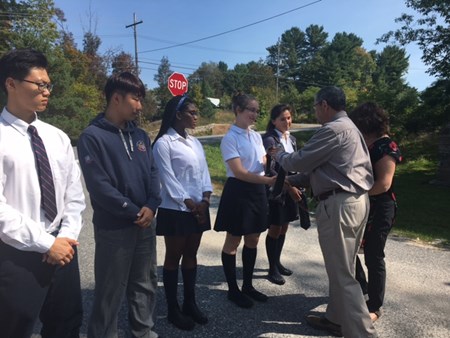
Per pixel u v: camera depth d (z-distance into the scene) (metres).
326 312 2.91
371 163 2.88
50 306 2.05
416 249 4.82
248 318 3.08
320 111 2.78
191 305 3.01
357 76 60.44
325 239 2.67
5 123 1.84
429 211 7.52
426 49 12.20
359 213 2.60
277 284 3.75
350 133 2.58
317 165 2.65
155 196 2.44
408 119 15.48
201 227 2.92
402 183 11.47
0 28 25.25
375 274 3.02
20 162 1.81
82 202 2.18
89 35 35.56
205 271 4.02
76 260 2.15
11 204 1.81
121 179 2.25
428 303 3.36
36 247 1.78
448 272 4.05
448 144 10.99
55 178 1.98
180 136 2.92
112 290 2.30
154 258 2.55
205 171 3.12
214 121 43.47
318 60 61.94
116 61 35.16
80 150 2.19
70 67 25.69
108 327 2.35
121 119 2.30
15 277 1.79
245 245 3.40
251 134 3.41
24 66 1.82
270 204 3.62
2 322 1.81
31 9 26.28
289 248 4.77
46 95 1.91
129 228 2.29
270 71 65.88
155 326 2.92
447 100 12.31
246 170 3.16
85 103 27.73
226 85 69.19
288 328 2.95
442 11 11.41
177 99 2.94
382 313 3.17
